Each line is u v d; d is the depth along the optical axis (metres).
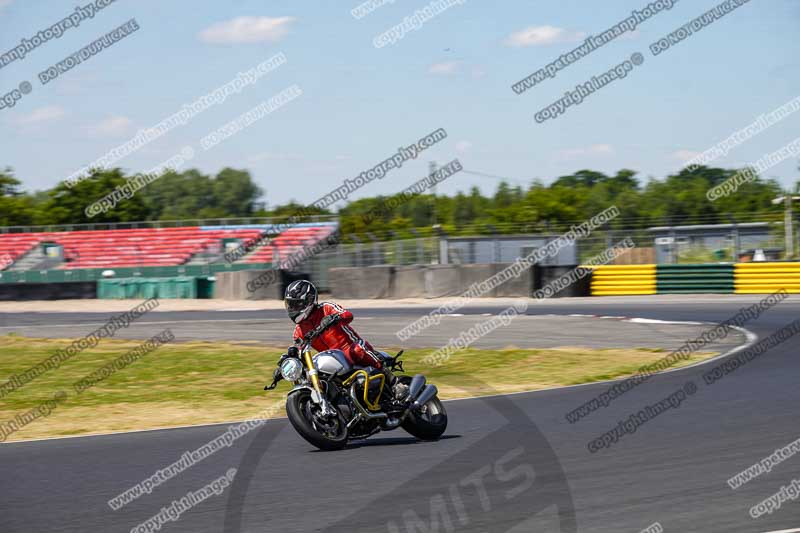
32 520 15.11
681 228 86.88
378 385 21.11
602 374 34.56
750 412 24.41
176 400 31.08
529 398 28.81
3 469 19.73
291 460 19.52
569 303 71.69
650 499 15.34
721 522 13.95
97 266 111.94
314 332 20.80
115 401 31.38
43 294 96.62
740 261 84.12
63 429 25.72
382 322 58.91
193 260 111.00
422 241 91.69
